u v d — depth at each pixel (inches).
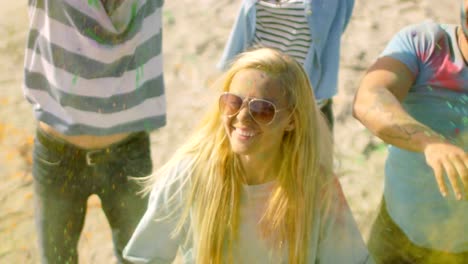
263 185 78.4
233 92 75.0
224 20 203.9
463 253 97.6
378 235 104.0
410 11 208.2
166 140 158.1
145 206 111.4
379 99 86.7
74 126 100.0
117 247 115.5
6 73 179.5
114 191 109.0
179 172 80.9
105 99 100.6
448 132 92.3
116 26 97.2
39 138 104.0
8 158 150.9
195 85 176.9
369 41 193.9
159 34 106.6
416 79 92.8
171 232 83.2
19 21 201.6
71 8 94.8
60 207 106.6
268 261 80.0
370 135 159.9
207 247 80.2
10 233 132.3
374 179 146.4
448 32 92.4
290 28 122.0
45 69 99.4
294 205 77.4
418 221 96.6
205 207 79.4
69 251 110.5
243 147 75.0
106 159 105.7
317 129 78.4
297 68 76.5
